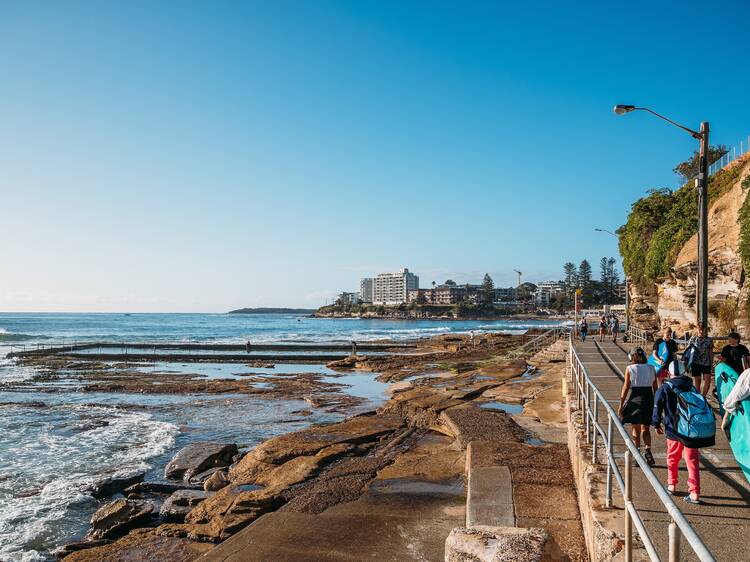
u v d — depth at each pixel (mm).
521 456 11766
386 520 9305
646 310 39219
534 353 40750
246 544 8656
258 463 13820
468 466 11492
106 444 18781
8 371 43562
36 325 160625
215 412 24781
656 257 33125
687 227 30875
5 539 11242
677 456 6629
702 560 2635
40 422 22828
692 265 27156
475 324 185125
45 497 13500
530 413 16922
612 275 190500
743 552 5039
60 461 16719
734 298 22859
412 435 16078
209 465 15359
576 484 9461
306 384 33219
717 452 8523
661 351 11016
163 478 14781
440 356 46469
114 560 9375
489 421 15602
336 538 8695
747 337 21203
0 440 19547
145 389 32375
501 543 4574
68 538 11305
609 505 6309
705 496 6496
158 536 10281
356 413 23797
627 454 4875
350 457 13555
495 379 25422
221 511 10711
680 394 6438
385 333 112938
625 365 22594
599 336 44125
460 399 19406
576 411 11641
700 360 11844
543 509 8742
